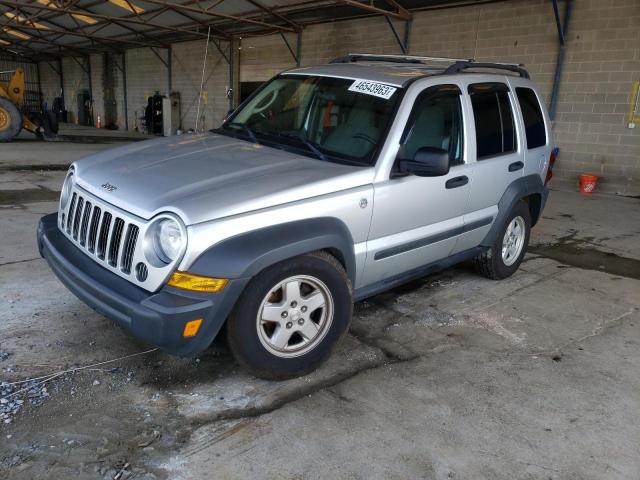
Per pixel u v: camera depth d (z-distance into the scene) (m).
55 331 3.51
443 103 3.85
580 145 10.84
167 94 24.14
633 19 9.75
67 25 23.23
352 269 3.28
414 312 4.20
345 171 3.21
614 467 2.53
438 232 3.85
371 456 2.51
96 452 2.43
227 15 16.34
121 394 2.88
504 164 4.42
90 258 3.05
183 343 2.61
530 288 4.87
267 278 2.80
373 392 3.04
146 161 3.34
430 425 2.77
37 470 2.30
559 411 2.95
